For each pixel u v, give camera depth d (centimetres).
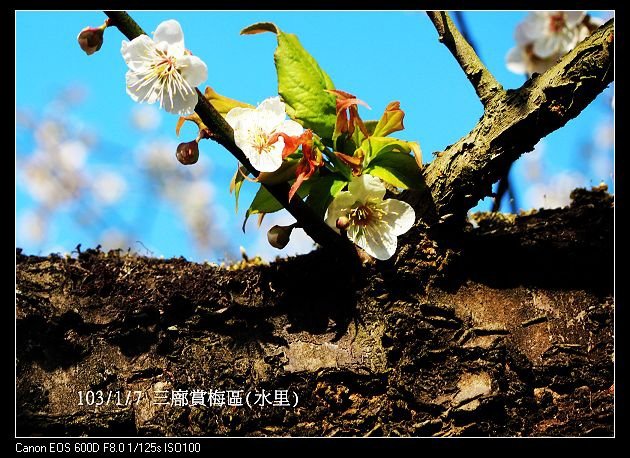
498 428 63
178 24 63
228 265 70
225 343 64
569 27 76
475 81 66
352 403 63
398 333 64
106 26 63
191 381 63
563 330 64
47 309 63
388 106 66
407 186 65
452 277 65
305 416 63
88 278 64
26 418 62
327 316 64
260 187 66
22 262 64
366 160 66
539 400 63
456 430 63
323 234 64
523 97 65
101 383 63
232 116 64
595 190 67
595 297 65
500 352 63
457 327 64
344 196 64
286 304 64
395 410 63
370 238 64
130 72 63
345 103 64
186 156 63
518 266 65
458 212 65
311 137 64
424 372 63
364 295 64
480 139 65
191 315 64
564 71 64
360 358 63
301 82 65
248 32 66
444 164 65
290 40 65
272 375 63
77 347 63
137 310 64
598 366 64
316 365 63
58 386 63
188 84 62
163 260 65
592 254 65
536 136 64
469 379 63
